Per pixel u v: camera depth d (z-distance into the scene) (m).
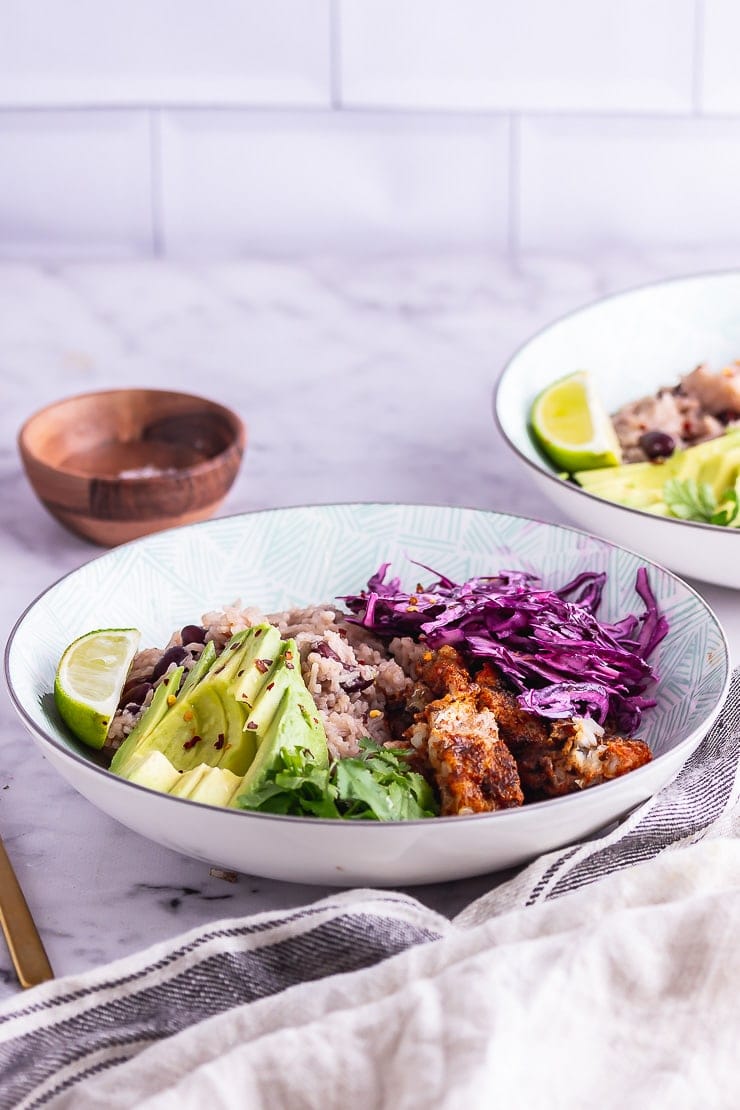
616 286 1.23
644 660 0.84
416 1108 0.58
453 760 0.77
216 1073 0.61
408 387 1.11
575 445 0.98
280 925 0.71
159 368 1.13
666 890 0.72
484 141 1.27
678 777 0.81
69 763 0.75
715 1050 0.64
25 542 0.97
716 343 1.07
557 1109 0.61
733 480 0.97
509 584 0.86
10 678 0.80
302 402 1.09
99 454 0.99
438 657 0.82
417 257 1.28
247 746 0.78
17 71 1.22
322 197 1.28
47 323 1.18
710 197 1.30
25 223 1.27
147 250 1.28
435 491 1.01
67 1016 0.68
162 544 0.88
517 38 1.24
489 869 0.76
